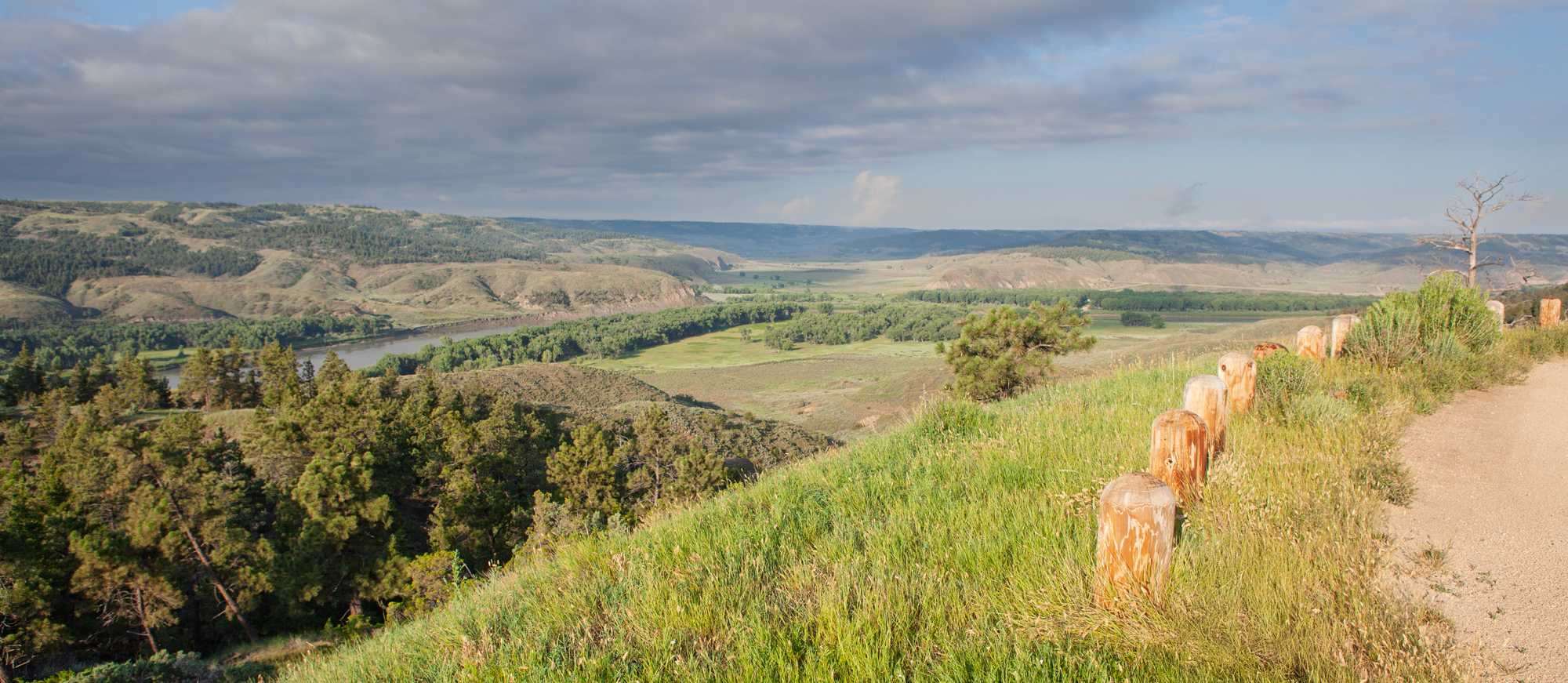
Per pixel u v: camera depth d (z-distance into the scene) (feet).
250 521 104.17
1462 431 20.38
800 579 12.43
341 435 118.32
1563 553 12.15
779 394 418.72
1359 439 17.39
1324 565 11.18
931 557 12.44
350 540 93.25
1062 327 85.66
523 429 159.84
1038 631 9.87
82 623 78.38
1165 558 10.17
